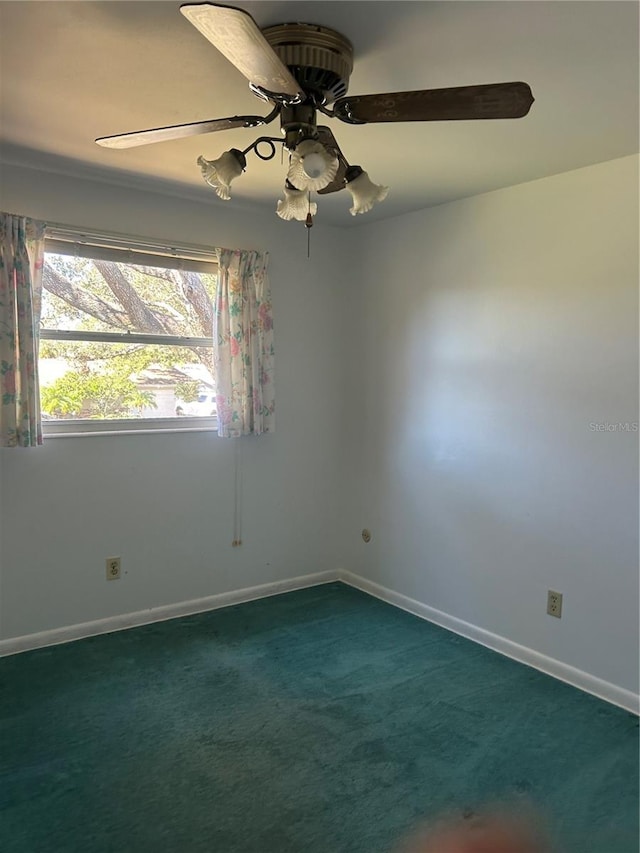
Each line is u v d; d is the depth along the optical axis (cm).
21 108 207
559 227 269
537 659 285
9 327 267
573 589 271
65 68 177
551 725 238
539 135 222
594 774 209
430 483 338
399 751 220
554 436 276
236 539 357
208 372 342
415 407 344
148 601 328
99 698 252
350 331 386
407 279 345
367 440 379
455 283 317
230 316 332
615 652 256
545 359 278
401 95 145
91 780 202
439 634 321
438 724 238
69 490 299
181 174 283
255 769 209
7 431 269
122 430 315
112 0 142
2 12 147
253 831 182
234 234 338
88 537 306
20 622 291
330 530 397
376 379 369
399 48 163
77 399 304
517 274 287
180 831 181
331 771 209
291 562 381
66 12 147
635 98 191
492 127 215
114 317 310
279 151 248
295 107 160
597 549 261
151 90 192
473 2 141
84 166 273
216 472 346
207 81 185
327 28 152
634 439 247
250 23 111
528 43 160
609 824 186
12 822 183
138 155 257
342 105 151
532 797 197
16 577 288
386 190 178
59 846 175
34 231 273
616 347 252
